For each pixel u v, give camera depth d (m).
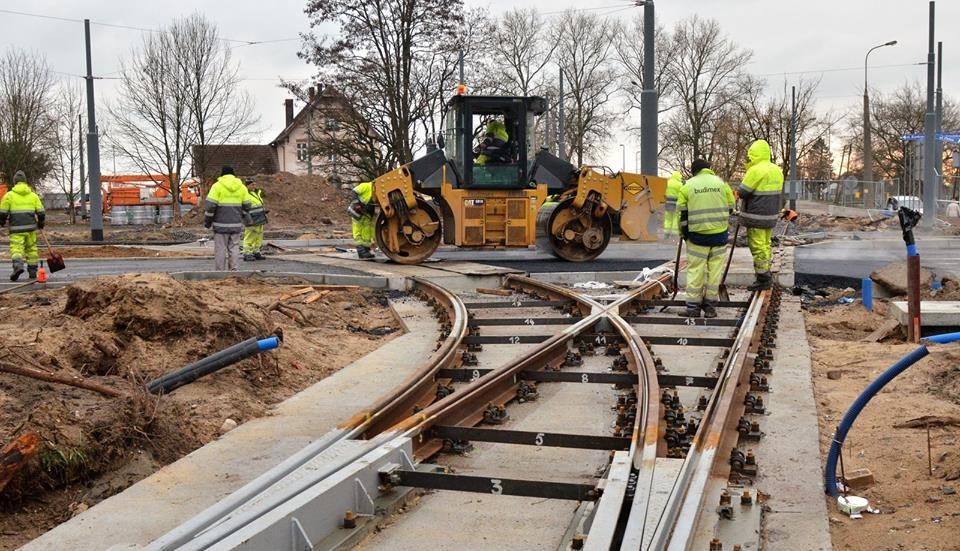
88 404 6.52
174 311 8.87
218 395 7.67
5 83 47.56
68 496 5.68
